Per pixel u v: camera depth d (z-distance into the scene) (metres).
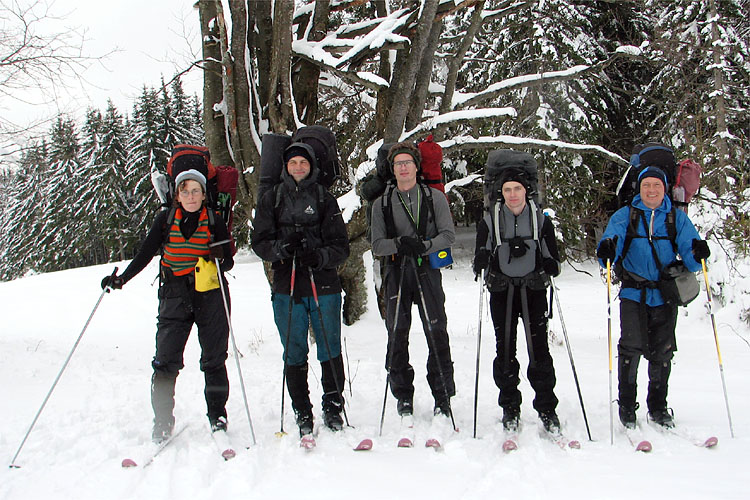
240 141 7.86
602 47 16.23
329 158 4.12
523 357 6.93
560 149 8.50
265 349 7.93
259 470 3.00
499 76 15.91
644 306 3.62
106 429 3.83
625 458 3.10
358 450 3.29
